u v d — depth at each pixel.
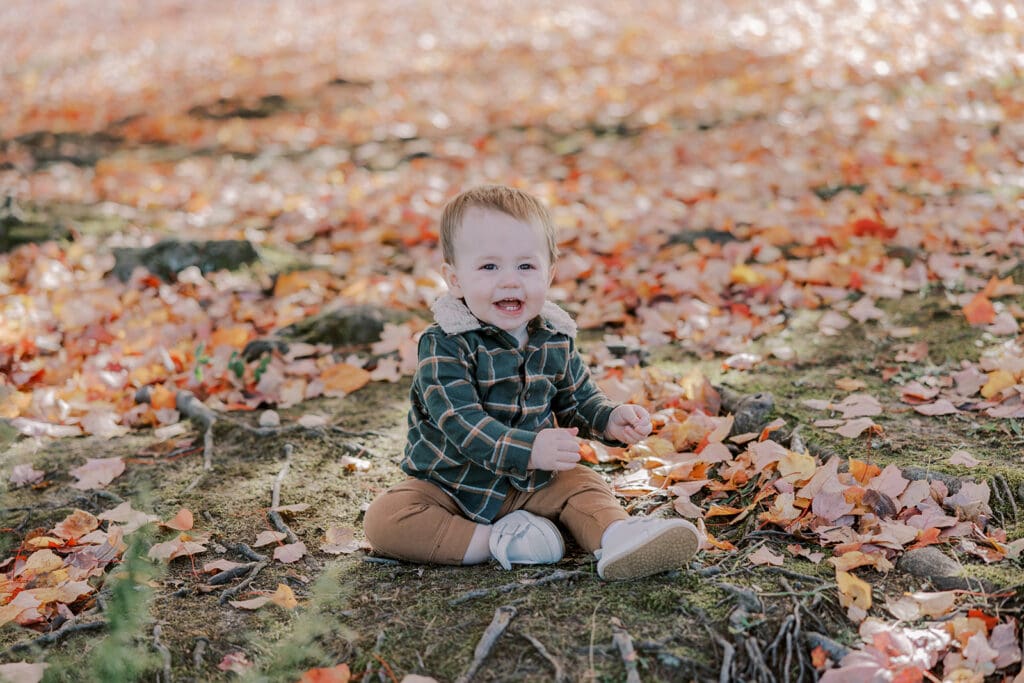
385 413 3.74
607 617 2.26
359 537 2.81
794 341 4.11
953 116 7.54
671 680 2.09
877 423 3.21
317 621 2.30
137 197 7.20
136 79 12.34
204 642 2.32
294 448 3.44
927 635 2.18
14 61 13.88
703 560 2.49
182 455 3.46
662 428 3.30
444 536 2.55
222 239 5.57
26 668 2.22
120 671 2.10
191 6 17.53
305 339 4.46
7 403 3.79
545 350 2.65
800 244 5.30
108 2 18.09
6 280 5.30
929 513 2.60
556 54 11.61
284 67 12.29
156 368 4.13
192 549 2.72
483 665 2.15
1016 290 4.29
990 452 2.97
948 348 3.87
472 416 2.47
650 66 10.61
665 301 4.71
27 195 7.04
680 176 6.94
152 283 5.23
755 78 9.57
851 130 7.53
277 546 2.78
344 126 9.38
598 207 6.33
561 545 2.53
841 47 10.30
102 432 3.69
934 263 4.70
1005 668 2.12
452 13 14.55
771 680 2.11
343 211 6.62
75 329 4.70
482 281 2.51
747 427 3.24
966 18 10.55
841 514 2.60
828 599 2.30
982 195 5.72
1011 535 2.55
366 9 15.64
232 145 8.98
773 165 6.88
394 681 2.13
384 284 5.12
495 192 2.60
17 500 3.18
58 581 2.64
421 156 8.14
